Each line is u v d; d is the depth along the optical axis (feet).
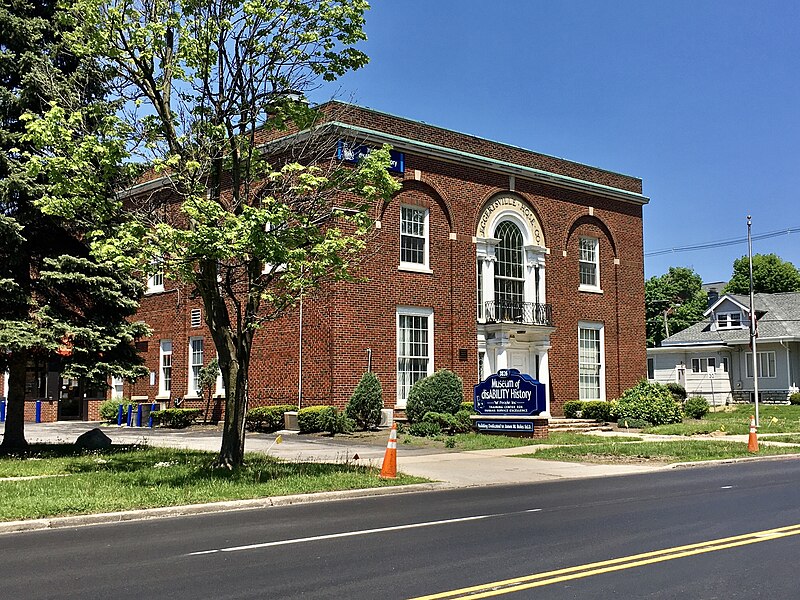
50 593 22.48
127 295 64.18
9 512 35.50
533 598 21.50
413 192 90.99
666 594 21.88
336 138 59.21
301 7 48.34
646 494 44.47
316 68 51.06
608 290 112.27
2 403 106.63
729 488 46.93
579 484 50.24
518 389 78.43
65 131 45.11
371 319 85.35
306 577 24.17
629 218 116.57
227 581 23.75
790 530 31.83
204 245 42.42
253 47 48.93
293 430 83.20
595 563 25.85
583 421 97.91
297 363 85.76
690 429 90.07
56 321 58.03
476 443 72.43
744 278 228.84
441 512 37.91
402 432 79.41
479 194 97.50
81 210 51.52
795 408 133.49
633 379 113.60
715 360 170.71
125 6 48.03
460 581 23.49
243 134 51.08
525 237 102.83
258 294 50.06
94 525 35.29
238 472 48.57
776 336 156.35
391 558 26.91
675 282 257.96
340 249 50.14
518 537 30.81
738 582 23.18
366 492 45.01
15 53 60.44
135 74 49.57
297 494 42.57
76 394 111.04
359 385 80.38
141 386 108.27
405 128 90.99
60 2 50.60
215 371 94.63
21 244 58.13
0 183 56.80
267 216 43.11
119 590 22.79
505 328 95.09
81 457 58.23
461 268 94.48
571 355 105.91
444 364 91.61
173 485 43.86
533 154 105.60
